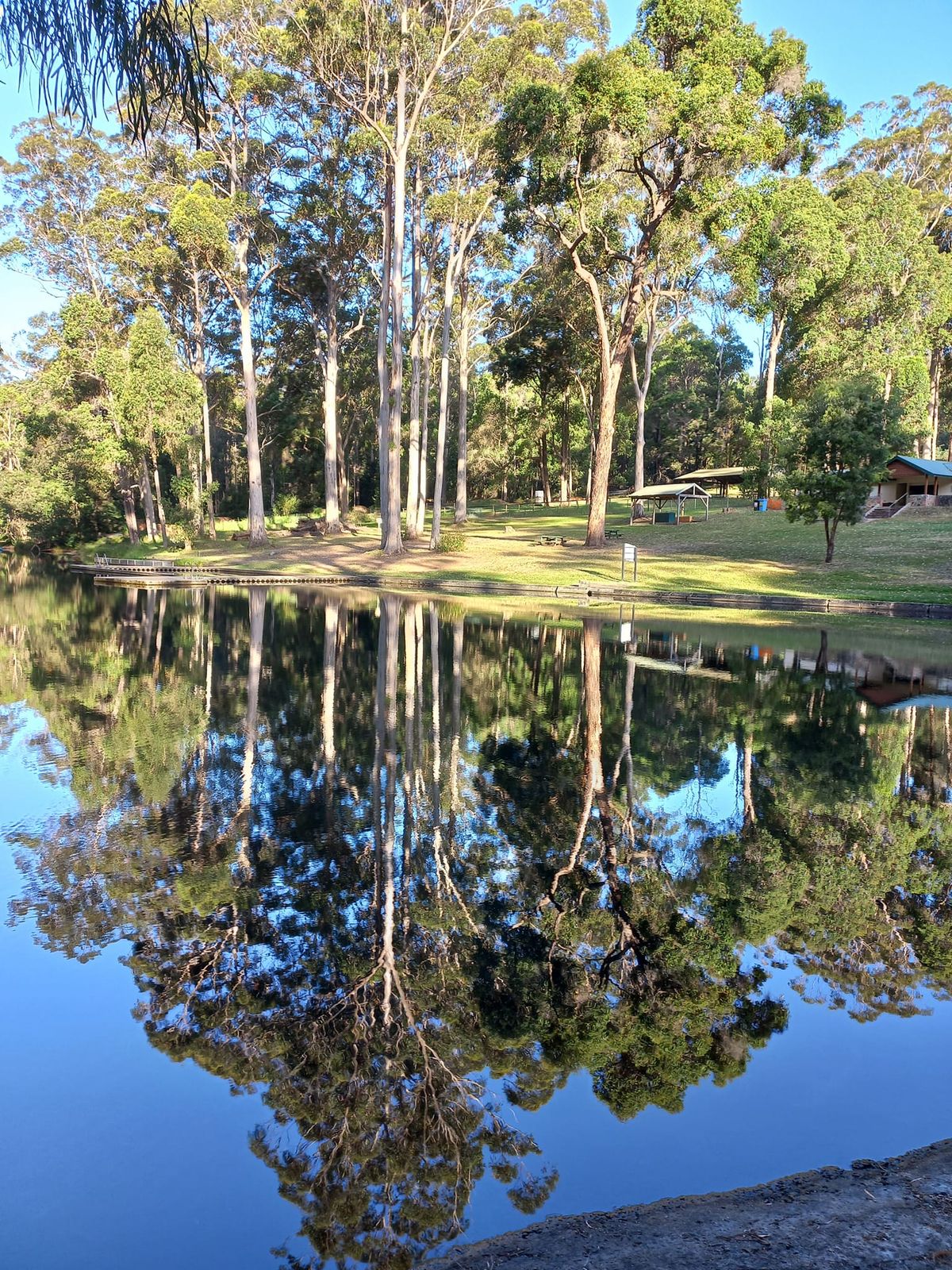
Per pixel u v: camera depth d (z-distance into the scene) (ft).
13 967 15.94
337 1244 9.37
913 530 114.52
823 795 26.35
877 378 97.09
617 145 87.25
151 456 147.13
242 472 223.10
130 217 137.28
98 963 16.11
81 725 35.50
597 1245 8.84
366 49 105.70
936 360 180.96
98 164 142.61
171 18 12.38
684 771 28.94
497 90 111.96
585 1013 14.33
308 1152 11.03
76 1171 10.73
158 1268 9.17
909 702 40.57
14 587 110.42
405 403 198.29
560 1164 10.53
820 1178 10.05
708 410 236.02
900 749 31.94
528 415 200.44
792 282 126.82
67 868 20.36
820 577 95.04
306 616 76.54
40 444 179.83
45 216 143.13
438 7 108.88
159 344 138.10
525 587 97.35
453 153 115.75
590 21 108.78
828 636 64.08
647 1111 11.67
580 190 95.20
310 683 45.14
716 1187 9.97
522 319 146.30
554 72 104.06
